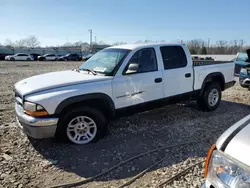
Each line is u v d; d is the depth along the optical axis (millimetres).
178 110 5547
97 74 4023
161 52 4504
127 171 3006
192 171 2973
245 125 1708
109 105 3846
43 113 3281
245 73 7562
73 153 3477
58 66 23828
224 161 1496
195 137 4055
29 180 2814
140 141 3893
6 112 5574
